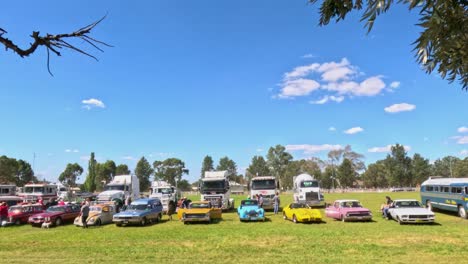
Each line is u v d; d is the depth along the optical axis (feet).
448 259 37.27
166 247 46.80
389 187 357.61
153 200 82.79
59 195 168.66
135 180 120.06
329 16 10.95
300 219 72.08
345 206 76.69
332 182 385.50
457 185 78.23
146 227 71.41
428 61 9.62
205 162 434.30
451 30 8.66
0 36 6.66
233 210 108.58
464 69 10.14
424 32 8.62
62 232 65.98
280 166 407.64
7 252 45.32
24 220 81.87
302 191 115.34
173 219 86.43
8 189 120.78
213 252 42.86
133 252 43.57
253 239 52.31
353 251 41.98
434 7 8.13
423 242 47.75
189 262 37.60
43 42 6.75
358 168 372.58
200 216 74.59
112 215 81.41
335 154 378.32
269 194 100.42
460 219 75.05
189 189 420.36
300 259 38.14
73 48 6.82
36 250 46.42
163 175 405.80
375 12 8.15
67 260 39.60
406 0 8.11
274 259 38.40
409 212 67.51
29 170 330.54
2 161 273.54
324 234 55.88
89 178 288.10
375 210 99.25
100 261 38.68
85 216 73.51
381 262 36.11
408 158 328.29
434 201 89.04
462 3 8.34
